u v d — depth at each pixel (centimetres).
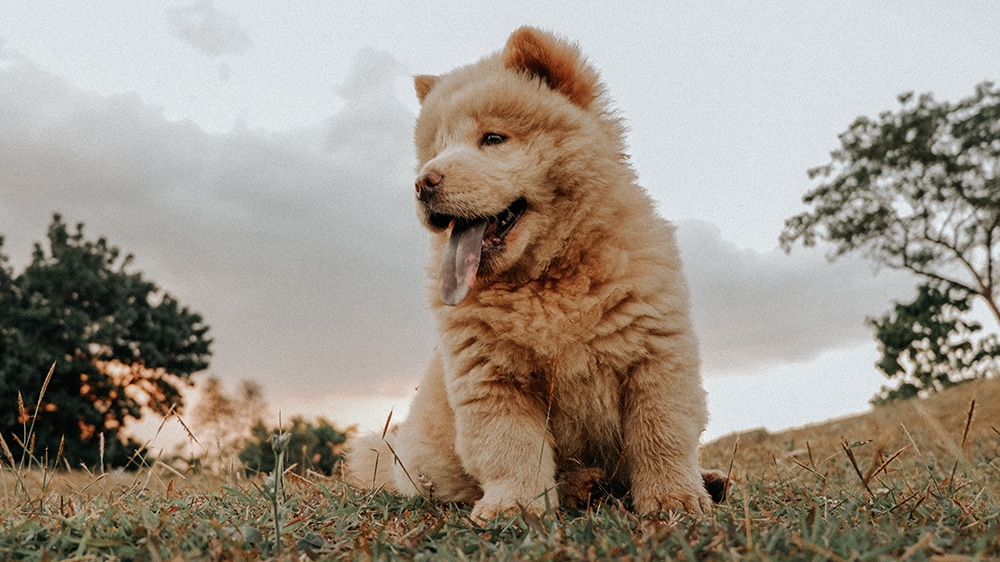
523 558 43
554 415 68
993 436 137
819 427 264
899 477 78
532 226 67
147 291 548
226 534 49
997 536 42
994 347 564
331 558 46
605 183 68
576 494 68
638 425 66
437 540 50
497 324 65
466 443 67
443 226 71
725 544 44
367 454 87
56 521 54
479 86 74
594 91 75
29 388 462
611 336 64
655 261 66
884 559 40
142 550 47
